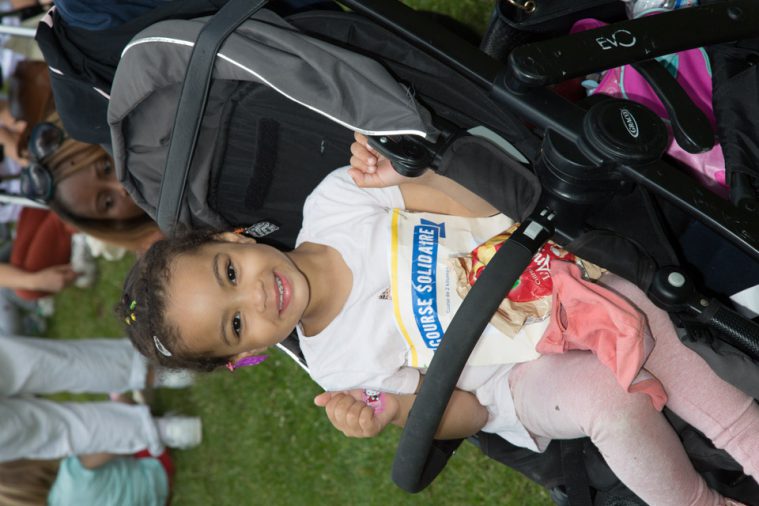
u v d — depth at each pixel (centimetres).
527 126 144
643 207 135
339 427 162
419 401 125
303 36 140
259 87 158
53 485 293
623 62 123
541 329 156
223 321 164
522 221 130
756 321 142
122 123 159
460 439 164
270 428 320
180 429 341
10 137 310
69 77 161
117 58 159
